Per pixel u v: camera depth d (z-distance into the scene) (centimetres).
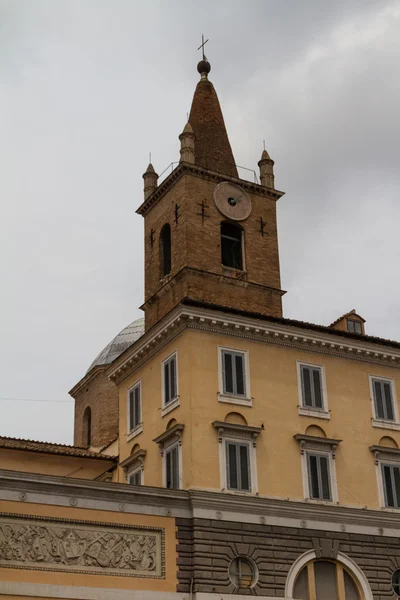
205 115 5391
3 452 4606
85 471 4772
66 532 3547
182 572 3722
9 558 3391
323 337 4462
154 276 4962
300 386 4362
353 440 4400
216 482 3922
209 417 4034
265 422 4172
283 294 4925
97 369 6125
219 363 4175
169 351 4319
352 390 4522
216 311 4203
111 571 3578
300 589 3969
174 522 3794
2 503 3453
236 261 4922
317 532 4081
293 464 4159
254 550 3884
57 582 3450
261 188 5081
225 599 3716
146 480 4319
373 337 4612
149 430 4378
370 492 4331
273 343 4375
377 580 4150
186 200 4769
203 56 5728
